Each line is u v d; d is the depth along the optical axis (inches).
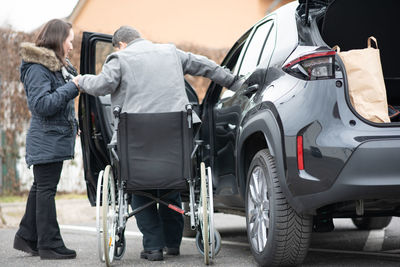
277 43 185.2
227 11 615.2
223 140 216.4
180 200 210.1
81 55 219.0
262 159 177.0
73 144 215.6
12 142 447.5
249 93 193.6
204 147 233.3
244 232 282.0
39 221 210.2
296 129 159.9
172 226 209.2
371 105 159.6
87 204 414.3
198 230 201.5
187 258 205.0
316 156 156.8
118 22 596.1
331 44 181.0
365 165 151.8
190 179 185.3
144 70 191.6
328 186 155.0
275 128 165.5
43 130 208.5
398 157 151.5
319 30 181.5
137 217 201.5
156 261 199.6
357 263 189.8
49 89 206.1
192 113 185.9
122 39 201.6
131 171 184.9
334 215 175.8
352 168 152.4
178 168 184.9
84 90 199.6
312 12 183.3
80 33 490.6
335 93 158.9
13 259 215.2
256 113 178.9
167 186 186.2
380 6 173.3
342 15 173.9
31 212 219.0
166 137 183.8
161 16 603.8
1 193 445.7
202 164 187.3
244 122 188.4
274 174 170.6
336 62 160.9
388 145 151.9
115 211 194.1
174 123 183.6
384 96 160.7
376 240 243.9
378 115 157.8
